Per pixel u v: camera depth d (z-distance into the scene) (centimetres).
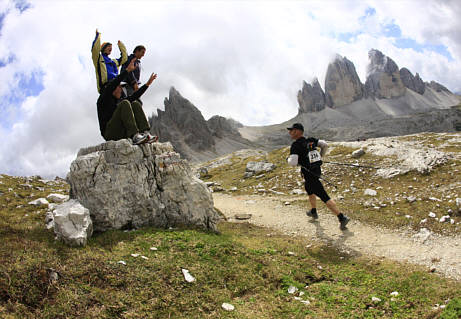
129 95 506
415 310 324
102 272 331
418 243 477
